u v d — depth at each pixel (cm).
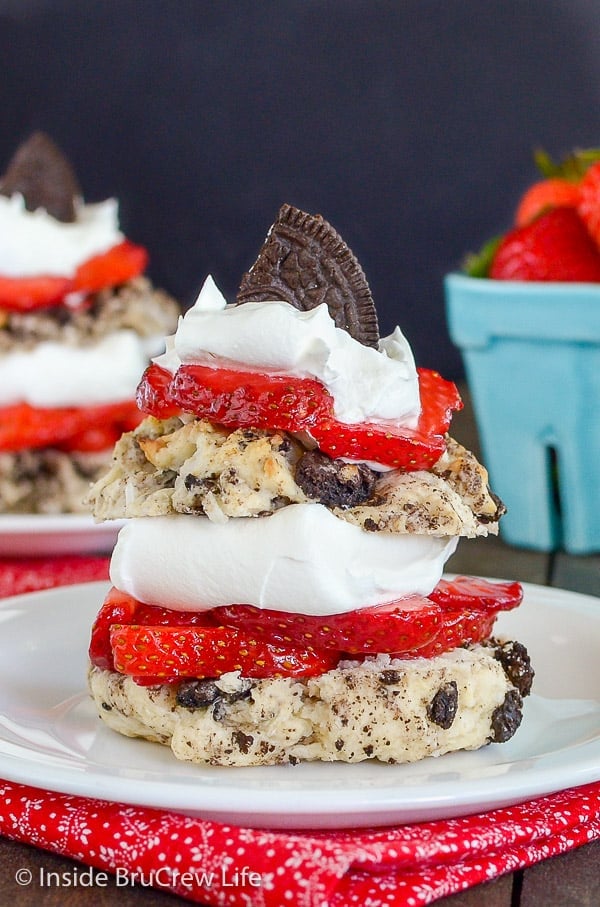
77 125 88
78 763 33
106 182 89
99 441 53
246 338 34
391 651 34
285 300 35
